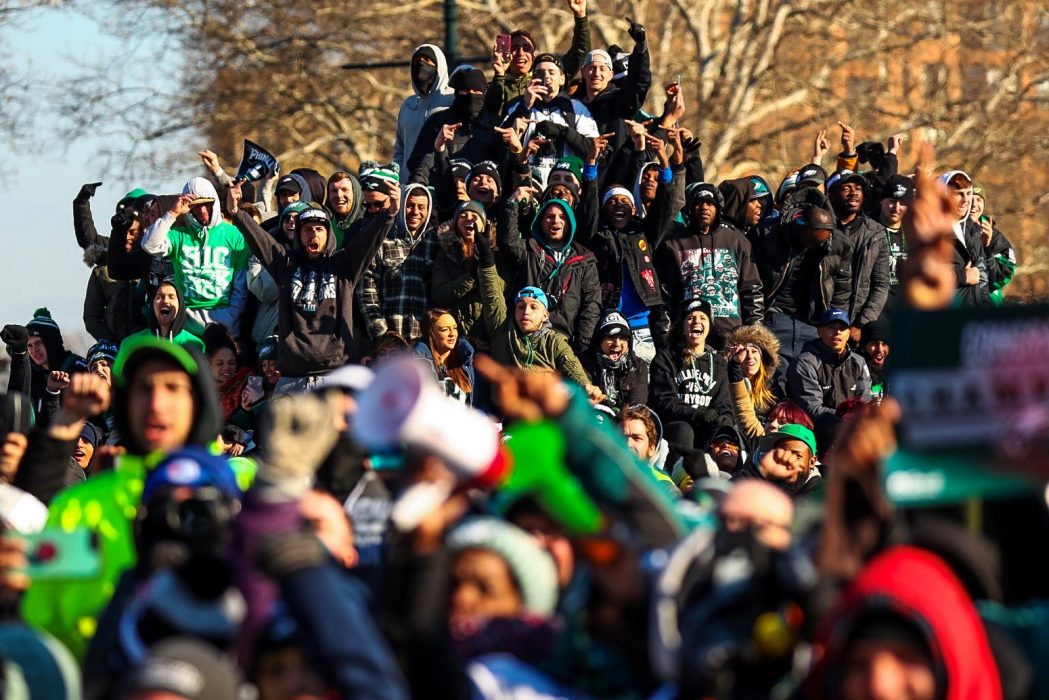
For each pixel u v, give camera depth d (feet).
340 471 41.81
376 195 95.91
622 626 33.01
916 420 30.58
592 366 95.14
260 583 31.99
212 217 102.12
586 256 96.68
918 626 29.91
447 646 31.53
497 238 94.79
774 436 70.95
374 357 81.66
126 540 40.78
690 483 76.69
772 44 265.75
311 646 29.78
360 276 92.99
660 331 99.25
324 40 256.93
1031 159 287.69
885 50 272.10
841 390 96.84
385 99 273.95
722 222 102.94
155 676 30.25
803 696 31.42
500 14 255.91
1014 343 30.30
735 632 31.58
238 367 98.48
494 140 111.04
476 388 89.35
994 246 119.03
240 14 252.01
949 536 32.12
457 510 31.68
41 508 44.52
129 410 41.83
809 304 104.01
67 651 37.55
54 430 45.27
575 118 107.96
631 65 107.65
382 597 31.99
